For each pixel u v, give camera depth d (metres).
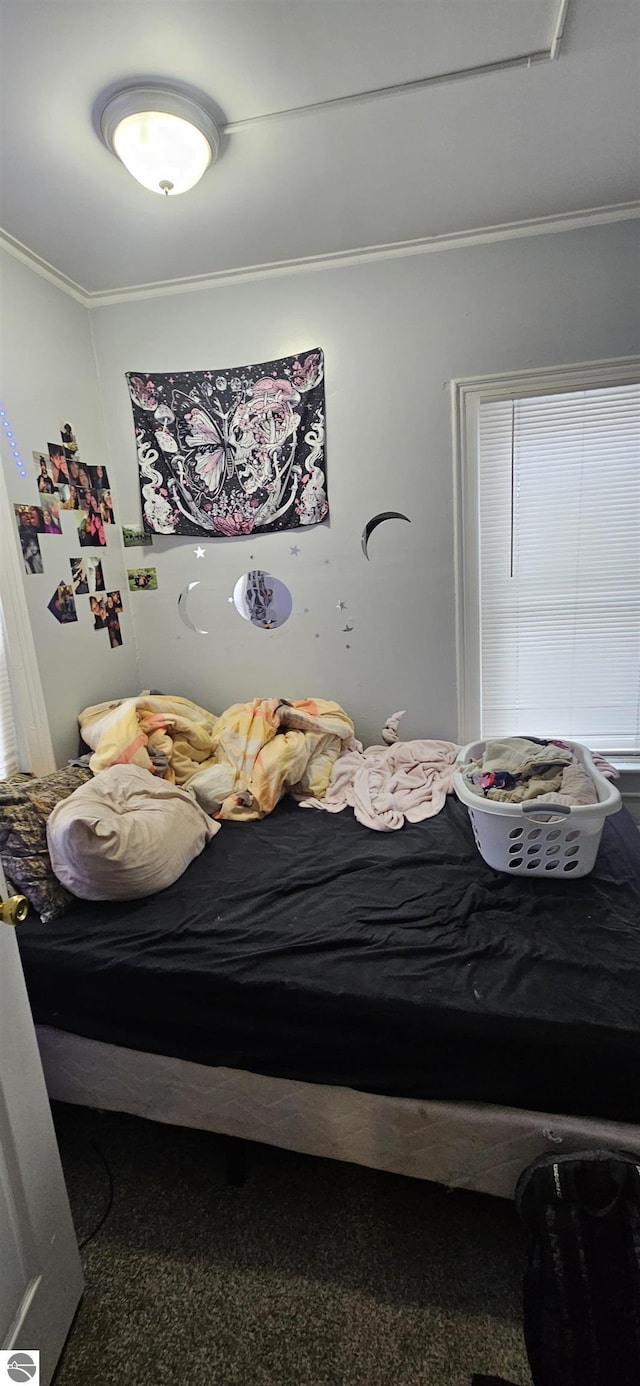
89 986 1.30
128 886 1.48
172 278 2.13
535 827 1.50
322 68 1.27
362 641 2.39
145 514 2.39
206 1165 1.39
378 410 2.18
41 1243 0.99
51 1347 1.00
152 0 1.09
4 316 1.79
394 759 2.24
